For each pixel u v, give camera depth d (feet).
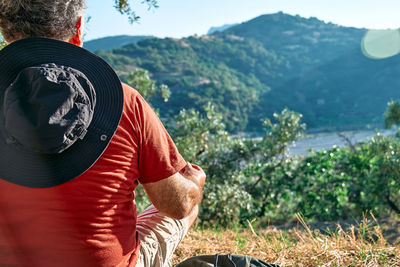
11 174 3.06
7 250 3.28
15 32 3.45
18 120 2.74
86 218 3.31
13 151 3.02
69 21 3.50
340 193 32.07
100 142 3.26
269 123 33.88
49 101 2.77
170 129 31.40
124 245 3.66
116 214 3.54
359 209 30.40
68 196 3.23
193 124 31.04
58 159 3.13
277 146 33.37
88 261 3.37
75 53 3.38
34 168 3.07
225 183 30.96
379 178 29.96
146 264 4.60
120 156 3.44
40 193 3.17
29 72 2.88
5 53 3.25
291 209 33.53
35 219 3.22
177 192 3.88
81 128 3.01
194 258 5.37
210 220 29.91
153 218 5.08
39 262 3.26
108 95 3.38
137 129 3.58
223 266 5.23
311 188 33.76
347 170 33.35
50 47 3.33
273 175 35.27
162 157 3.73
